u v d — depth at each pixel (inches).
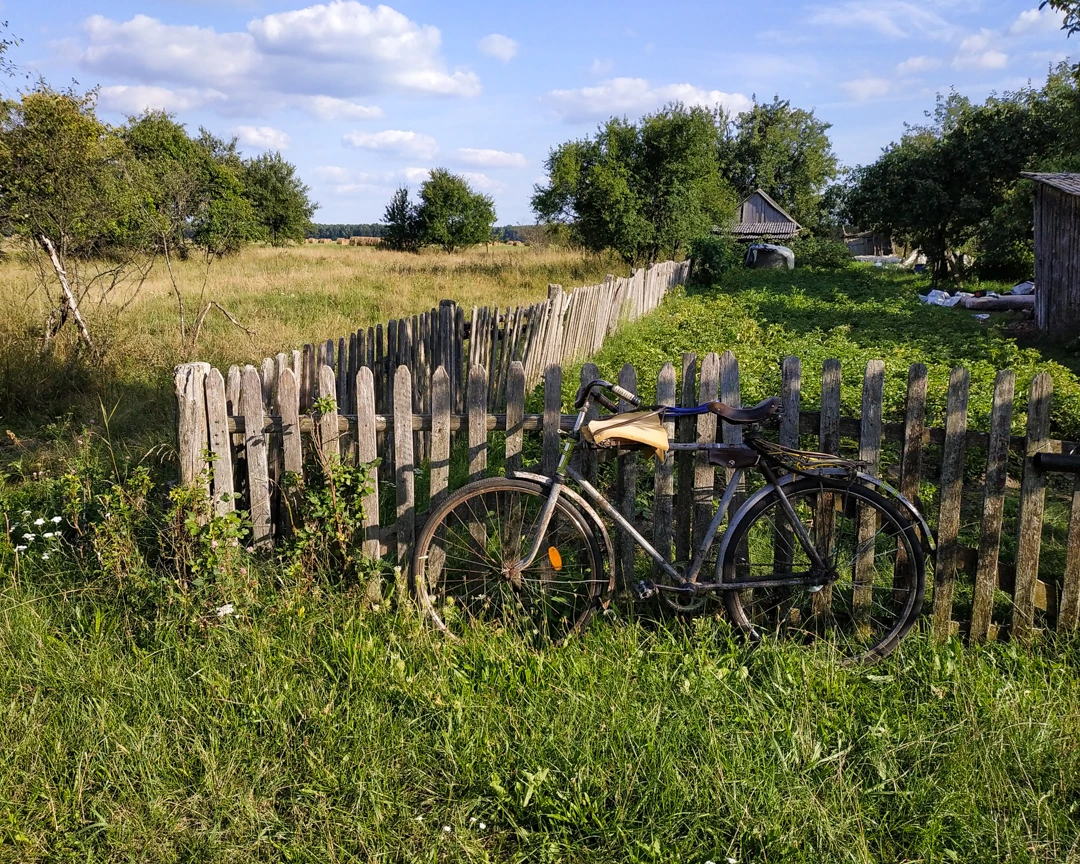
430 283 841.5
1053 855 99.7
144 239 467.2
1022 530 141.9
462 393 301.0
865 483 145.8
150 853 100.7
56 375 340.8
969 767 111.3
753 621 149.1
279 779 110.5
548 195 1153.4
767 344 502.3
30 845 100.4
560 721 119.3
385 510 201.2
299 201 2057.1
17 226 386.3
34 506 200.4
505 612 145.9
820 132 2532.0
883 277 1322.6
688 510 152.3
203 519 151.4
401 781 111.2
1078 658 137.6
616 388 144.3
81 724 119.6
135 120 1337.4
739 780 108.1
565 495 148.9
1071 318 585.3
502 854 102.7
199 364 149.6
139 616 143.3
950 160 1288.1
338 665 133.6
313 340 438.9
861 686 131.2
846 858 98.3
